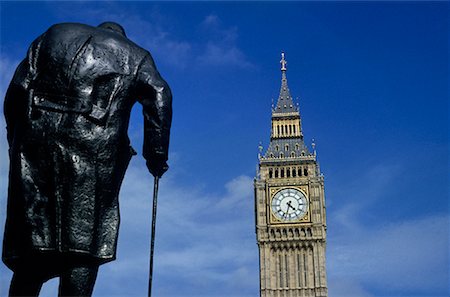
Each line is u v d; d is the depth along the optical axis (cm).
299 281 13488
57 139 1274
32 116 1288
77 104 1282
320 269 13500
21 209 1277
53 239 1263
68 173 1268
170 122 1334
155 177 1348
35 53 1321
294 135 14325
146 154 1335
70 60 1292
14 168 1290
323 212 13812
